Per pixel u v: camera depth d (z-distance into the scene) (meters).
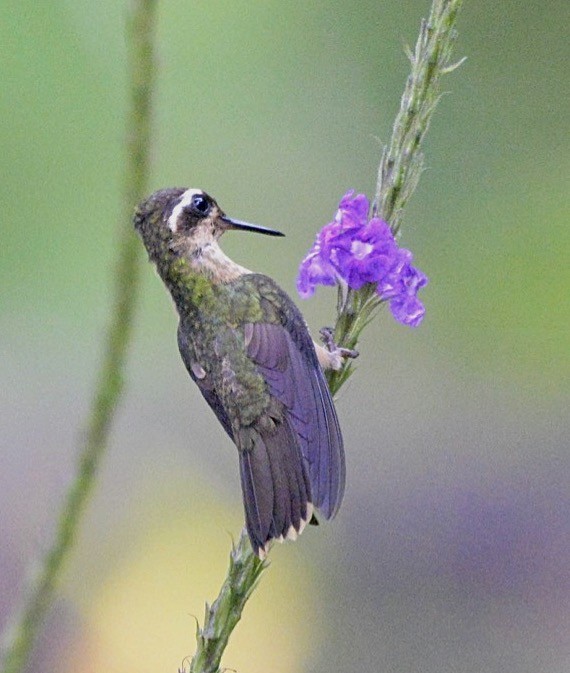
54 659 12.66
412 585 14.19
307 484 6.82
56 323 12.21
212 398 7.46
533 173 13.52
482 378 14.30
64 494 6.07
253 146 13.09
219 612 6.38
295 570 13.92
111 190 11.48
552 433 14.71
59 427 14.45
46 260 11.60
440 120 13.86
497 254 13.09
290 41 12.95
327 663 13.40
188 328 7.67
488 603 14.12
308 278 6.89
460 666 13.48
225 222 8.00
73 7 11.15
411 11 13.80
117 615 13.06
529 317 12.85
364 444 15.23
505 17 14.09
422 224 13.46
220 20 12.35
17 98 11.16
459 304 13.19
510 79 13.93
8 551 13.72
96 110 11.33
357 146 13.64
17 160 11.24
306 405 7.01
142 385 14.25
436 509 14.79
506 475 14.88
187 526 13.92
